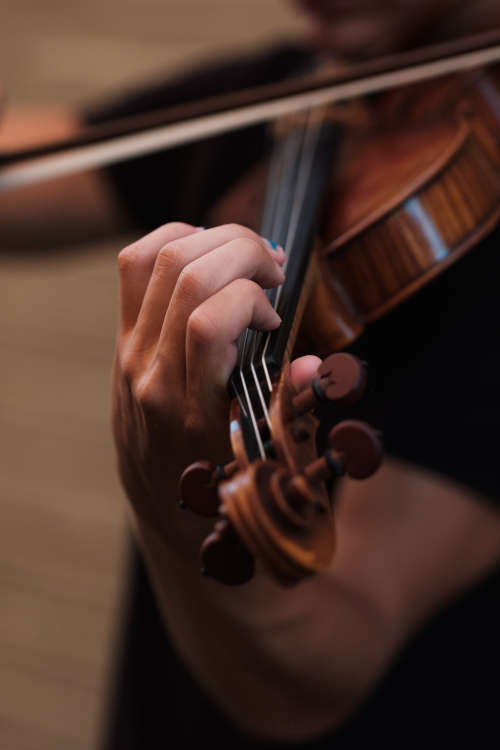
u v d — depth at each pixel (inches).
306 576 35.2
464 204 49.6
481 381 49.0
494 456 48.5
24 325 145.6
